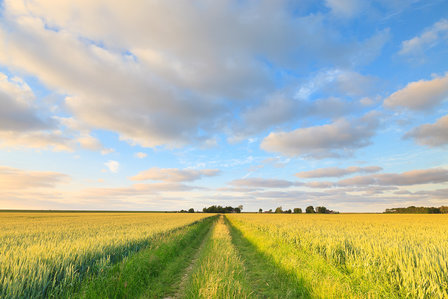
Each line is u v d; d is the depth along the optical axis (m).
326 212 135.00
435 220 45.03
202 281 6.82
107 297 6.19
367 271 7.09
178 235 16.86
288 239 14.52
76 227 24.53
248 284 7.70
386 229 21.67
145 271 8.75
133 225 26.80
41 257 7.47
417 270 6.28
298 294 7.24
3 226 26.72
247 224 30.52
